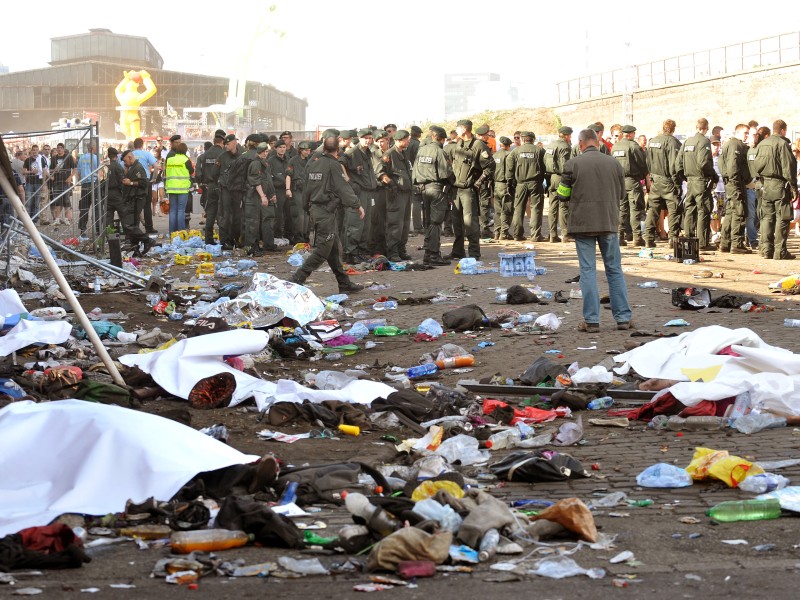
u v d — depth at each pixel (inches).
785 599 142.9
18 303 412.5
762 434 268.8
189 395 311.9
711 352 324.2
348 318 505.4
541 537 182.7
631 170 832.9
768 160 698.2
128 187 851.4
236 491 209.0
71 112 4589.1
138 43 4842.5
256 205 828.6
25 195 750.5
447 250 832.9
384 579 157.1
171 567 163.3
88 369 349.4
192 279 657.6
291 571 162.7
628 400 319.0
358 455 255.1
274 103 5083.7
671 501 209.2
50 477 202.4
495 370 369.7
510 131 2359.7
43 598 148.6
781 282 545.6
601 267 688.4
